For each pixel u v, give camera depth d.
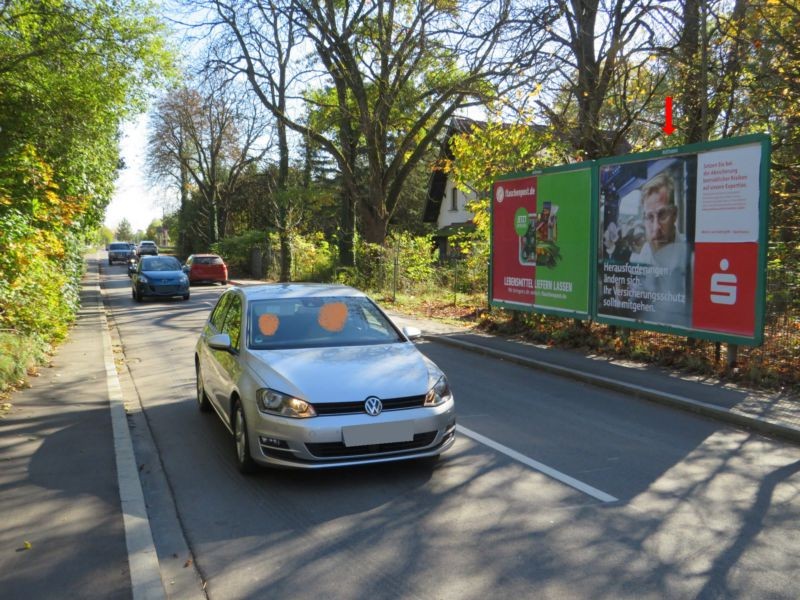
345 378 5.25
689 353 9.73
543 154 15.59
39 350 10.30
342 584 3.71
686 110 12.97
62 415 7.25
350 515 4.68
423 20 21.47
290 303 6.55
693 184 9.14
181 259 66.12
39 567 3.84
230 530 4.46
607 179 10.66
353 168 27.48
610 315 10.73
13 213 10.88
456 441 6.45
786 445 6.36
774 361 8.62
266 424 5.07
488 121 17.14
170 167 52.84
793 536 4.30
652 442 6.45
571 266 11.57
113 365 10.33
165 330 15.66
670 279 9.56
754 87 11.67
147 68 17.73
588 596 3.55
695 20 12.22
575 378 9.45
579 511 4.73
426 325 15.22
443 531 4.39
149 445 6.42
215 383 6.61
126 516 4.54
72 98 16.28
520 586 3.66
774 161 12.20
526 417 7.41
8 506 4.73
